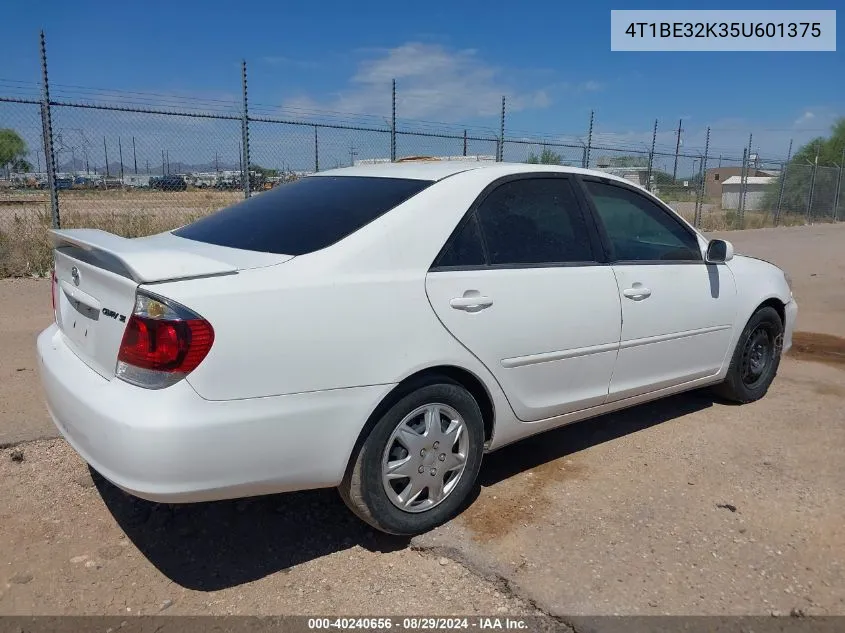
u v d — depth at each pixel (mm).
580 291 3666
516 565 2986
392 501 3072
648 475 3873
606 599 2773
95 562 2977
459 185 3352
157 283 2568
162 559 3021
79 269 3025
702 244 4559
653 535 3242
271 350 2652
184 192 11133
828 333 7570
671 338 4242
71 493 3506
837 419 4781
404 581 2906
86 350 2938
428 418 3139
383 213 3115
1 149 10008
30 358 5523
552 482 3775
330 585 2877
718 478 3846
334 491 3684
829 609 2754
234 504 3496
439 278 3117
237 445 2604
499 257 3393
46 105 8602
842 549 3166
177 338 2500
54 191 8953
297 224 3203
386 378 2926
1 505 3371
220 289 2598
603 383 3904
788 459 4105
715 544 3180
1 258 9086
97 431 2590
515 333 3377
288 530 3283
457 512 3416
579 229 3814
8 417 4320
